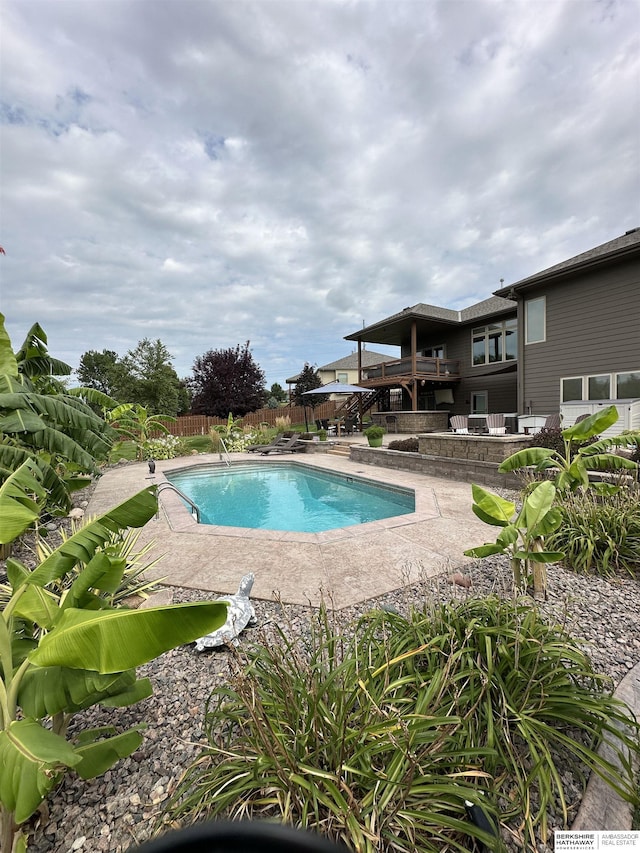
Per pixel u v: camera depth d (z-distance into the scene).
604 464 4.30
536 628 2.40
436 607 2.77
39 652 1.50
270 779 1.64
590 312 12.14
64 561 1.90
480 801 1.57
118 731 2.18
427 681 2.16
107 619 1.50
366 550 4.75
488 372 18.30
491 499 3.33
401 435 18.67
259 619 3.30
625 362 11.41
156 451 14.73
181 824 1.65
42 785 1.26
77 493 8.62
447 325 19.92
